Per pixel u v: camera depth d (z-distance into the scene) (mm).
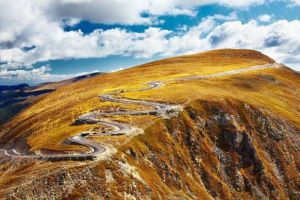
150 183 110625
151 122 146750
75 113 195625
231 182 152875
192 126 158375
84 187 91812
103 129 139125
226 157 160000
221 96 189000
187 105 171375
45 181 89562
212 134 165375
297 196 165000
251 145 167250
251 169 162125
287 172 172500
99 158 102250
